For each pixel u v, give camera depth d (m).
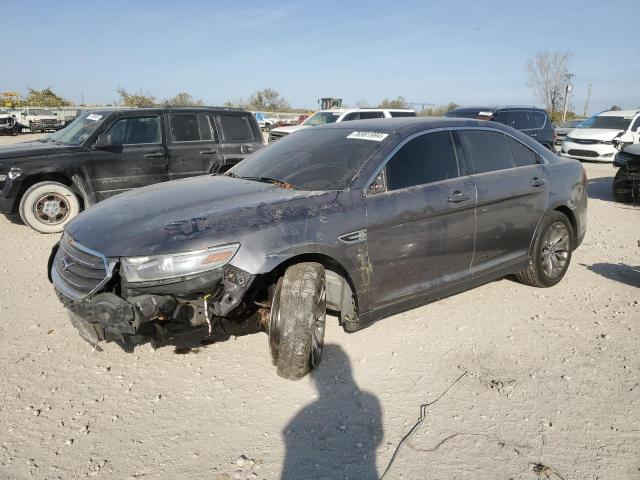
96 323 3.11
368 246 3.63
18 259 6.16
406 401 3.24
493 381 3.47
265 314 3.45
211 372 3.55
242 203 3.49
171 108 8.49
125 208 3.59
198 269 3.02
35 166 7.38
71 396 3.27
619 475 2.61
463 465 2.69
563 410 3.15
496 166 4.63
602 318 4.47
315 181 3.83
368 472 2.64
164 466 2.68
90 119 8.27
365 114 15.70
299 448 2.81
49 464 2.69
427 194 3.96
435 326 4.28
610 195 11.32
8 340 3.99
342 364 3.65
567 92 45.06
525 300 4.85
